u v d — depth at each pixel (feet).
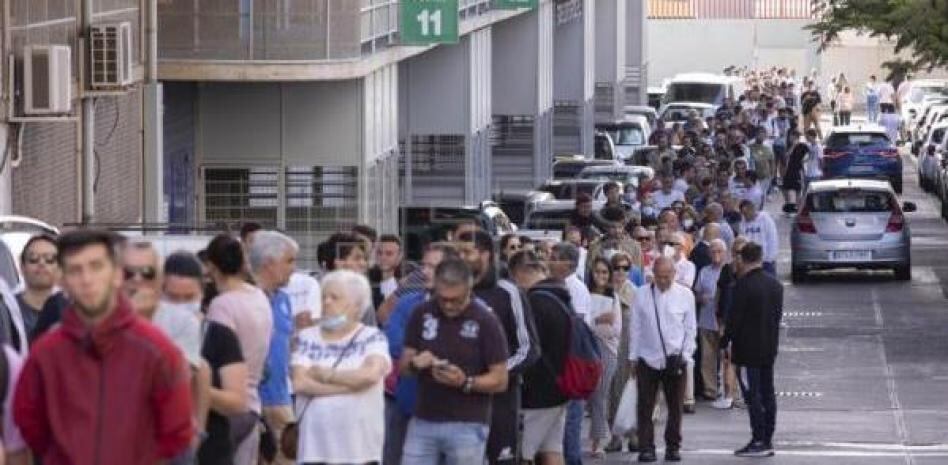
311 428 84.64
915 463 134.21
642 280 156.25
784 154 377.91
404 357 90.63
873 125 402.72
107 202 167.12
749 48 602.85
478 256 99.66
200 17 197.98
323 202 212.23
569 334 109.29
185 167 208.64
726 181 252.83
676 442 133.39
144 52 177.17
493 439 100.27
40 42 145.69
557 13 371.76
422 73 283.38
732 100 456.45
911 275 264.52
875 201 257.75
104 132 166.50
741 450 136.98
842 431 149.48
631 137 380.78
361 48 209.15
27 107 139.13
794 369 187.01
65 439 61.52
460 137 284.41
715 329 163.63
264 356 82.43
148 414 62.08
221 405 75.66
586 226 175.83
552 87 372.99
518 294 100.48
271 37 199.93
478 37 293.64
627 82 495.41
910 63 270.87
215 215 211.00
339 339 84.89
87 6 156.35
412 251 197.36
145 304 70.38
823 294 246.68
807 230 257.34
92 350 61.52
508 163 338.13
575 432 118.73
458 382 89.92
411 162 285.64
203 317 78.28
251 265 87.04
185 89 208.64
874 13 271.49
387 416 98.27
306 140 211.20
